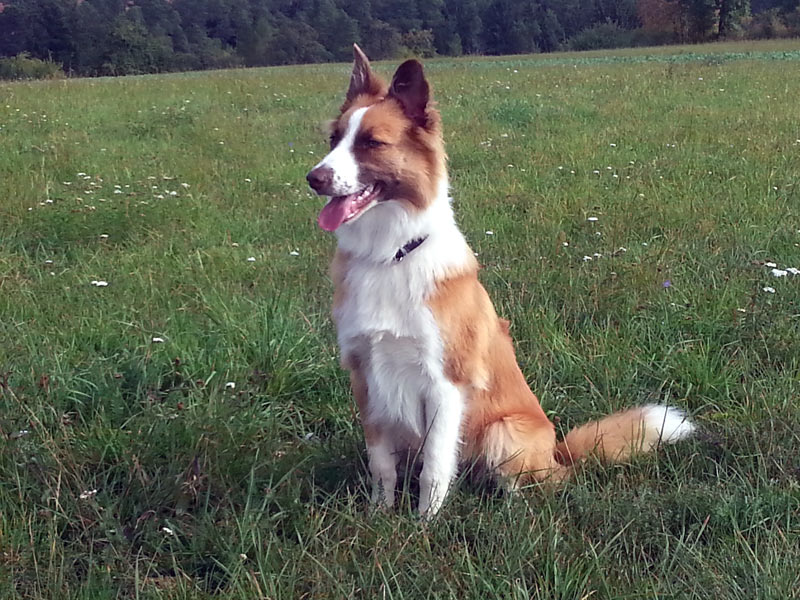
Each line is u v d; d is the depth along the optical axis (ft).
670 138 24.45
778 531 10.41
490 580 10.11
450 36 147.54
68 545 10.53
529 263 14.34
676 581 10.19
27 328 12.90
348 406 11.98
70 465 10.97
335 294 11.16
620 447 11.26
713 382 12.07
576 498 10.77
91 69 110.01
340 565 10.24
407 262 10.82
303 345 12.57
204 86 44.57
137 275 14.30
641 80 41.14
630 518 10.57
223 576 10.29
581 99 34.17
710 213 16.28
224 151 24.53
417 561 10.25
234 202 18.74
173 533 10.46
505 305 13.29
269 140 26.30
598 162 21.56
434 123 11.02
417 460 11.41
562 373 12.31
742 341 12.66
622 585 10.08
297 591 10.13
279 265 14.64
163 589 10.17
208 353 12.42
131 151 24.56
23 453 11.02
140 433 11.28
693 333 12.84
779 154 21.39
